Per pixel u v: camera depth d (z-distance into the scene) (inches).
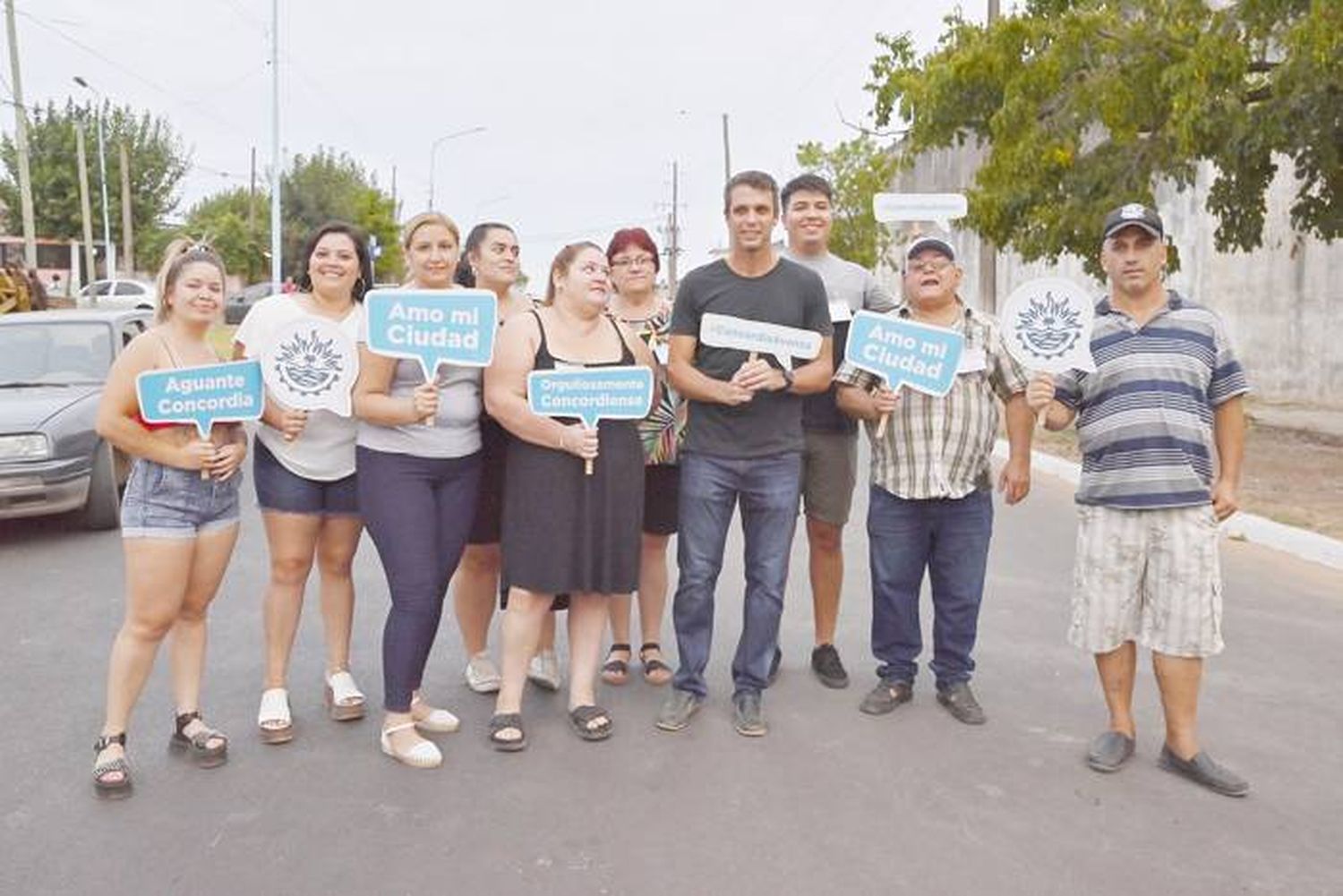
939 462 195.3
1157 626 175.8
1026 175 537.0
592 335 192.2
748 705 197.3
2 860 148.9
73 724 196.1
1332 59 419.8
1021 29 530.3
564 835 157.3
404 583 181.2
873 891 143.2
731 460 195.8
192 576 177.5
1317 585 304.2
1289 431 604.7
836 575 222.1
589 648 196.7
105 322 392.2
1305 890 144.7
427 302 176.2
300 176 2356.1
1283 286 730.2
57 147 1955.0
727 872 147.6
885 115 625.0
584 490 185.6
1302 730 198.4
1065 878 146.6
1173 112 481.4
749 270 195.2
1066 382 182.5
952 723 200.4
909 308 201.8
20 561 318.3
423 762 179.3
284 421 179.0
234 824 159.8
